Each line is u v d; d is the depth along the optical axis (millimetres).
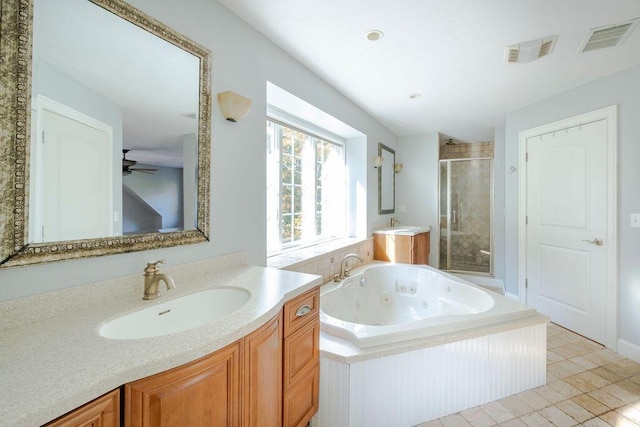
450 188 4812
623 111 2250
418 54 2055
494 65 2211
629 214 2215
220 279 1403
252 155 1771
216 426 841
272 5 1560
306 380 1386
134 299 1124
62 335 811
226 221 1598
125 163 1139
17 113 853
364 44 1931
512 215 3346
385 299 2961
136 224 1176
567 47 1946
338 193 3545
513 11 1577
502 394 1771
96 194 1050
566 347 2373
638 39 1846
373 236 3727
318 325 1492
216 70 1526
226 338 830
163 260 1203
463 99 2949
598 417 1603
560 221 2758
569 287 2680
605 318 2375
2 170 832
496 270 4211
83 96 1011
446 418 1620
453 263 4828
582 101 2549
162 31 1251
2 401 533
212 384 828
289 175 2756
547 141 2881
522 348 1813
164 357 708
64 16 960
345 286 2527
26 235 876
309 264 2336
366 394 1479
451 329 1680
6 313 844
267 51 1876
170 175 1307
